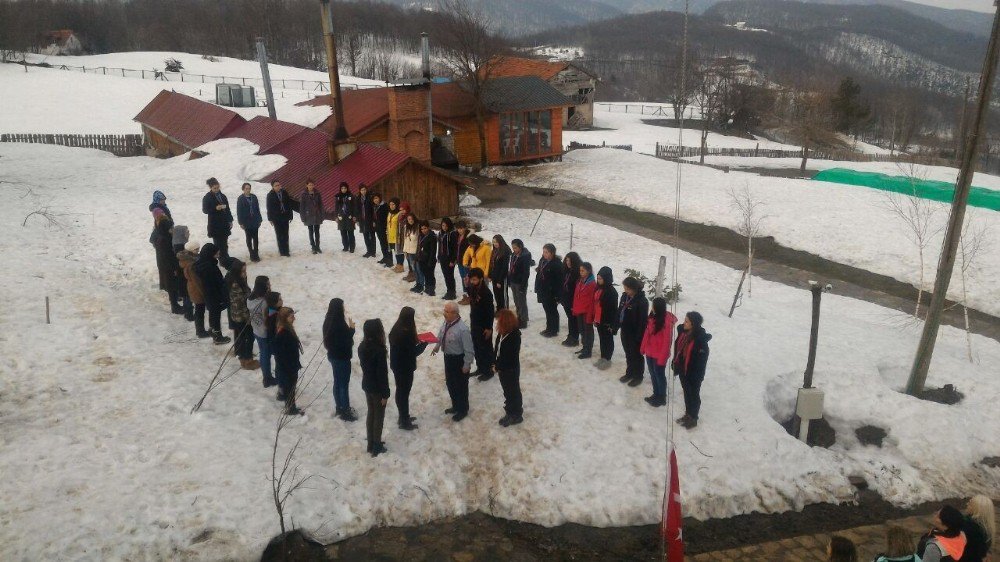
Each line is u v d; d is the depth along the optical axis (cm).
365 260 1648
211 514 743
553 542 780
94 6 12950
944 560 618
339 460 882
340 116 2386
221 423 927
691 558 763
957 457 980
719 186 3106
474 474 880
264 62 3086
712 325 1365
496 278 1277
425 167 2317
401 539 774
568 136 6147
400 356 913
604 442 930
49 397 954
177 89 6016
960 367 1245
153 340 1167
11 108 5022
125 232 1705
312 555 736
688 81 7262
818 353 1248
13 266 1398
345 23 13650
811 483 896
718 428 971
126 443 857
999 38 972
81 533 690
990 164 6712
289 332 954
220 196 1484
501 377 952
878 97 11569
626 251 2222
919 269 2009
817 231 2383
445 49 4078
